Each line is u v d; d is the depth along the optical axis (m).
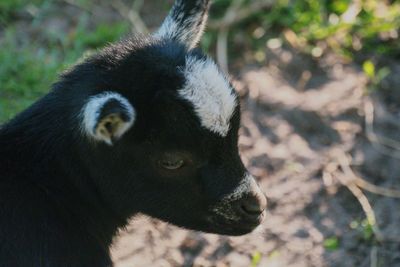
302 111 12.02
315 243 10.58
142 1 13.55
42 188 8.25
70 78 8.41
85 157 8.23
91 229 8.48
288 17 13.18
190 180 8.12
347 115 12.07
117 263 10.14
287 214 10.88
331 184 11.25
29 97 11.94
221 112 7.86
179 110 7.82
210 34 12.94
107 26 12.96
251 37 13.01
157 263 10.20
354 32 13.09
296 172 11.36
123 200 8.39
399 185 11.31
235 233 8.42
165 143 7.91
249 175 8.27
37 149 8.37
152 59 8.01
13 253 7.87
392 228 10.80
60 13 13.33
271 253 10.42
